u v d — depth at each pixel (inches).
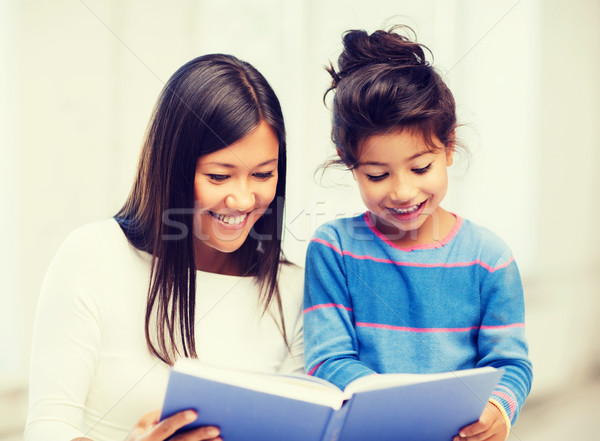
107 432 43.7
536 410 72.9
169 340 45.4
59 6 62.1
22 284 61.6
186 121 42.4
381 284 49.4
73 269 43.6
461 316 48.2
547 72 75.9
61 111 62.4
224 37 67.1
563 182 78.7
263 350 48.4
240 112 41.8
